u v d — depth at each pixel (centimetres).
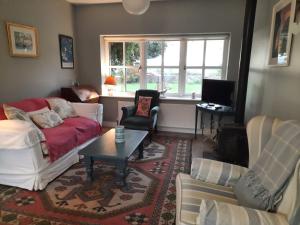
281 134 130
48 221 186
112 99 482
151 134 390
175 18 418
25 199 216
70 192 229
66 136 275
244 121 340
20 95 334
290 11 186
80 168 285
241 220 98
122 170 235
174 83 467
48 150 239
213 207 104
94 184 246
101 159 236
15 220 186
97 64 476
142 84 481
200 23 409
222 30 402
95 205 208
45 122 295
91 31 464
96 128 355
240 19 391
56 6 404
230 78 413
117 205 209
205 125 437
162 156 327
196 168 162
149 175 268
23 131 216
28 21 340
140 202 214
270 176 123
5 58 305
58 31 413
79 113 371
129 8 247
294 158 109
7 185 239
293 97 178
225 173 158
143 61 470
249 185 134
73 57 465
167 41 451
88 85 482
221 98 376
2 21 297
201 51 438
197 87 456
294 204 103
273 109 223
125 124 377
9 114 253
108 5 444
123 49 475
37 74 366
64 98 415
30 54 346
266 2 263
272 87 228
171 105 442
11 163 231
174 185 245
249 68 324
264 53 262
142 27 437
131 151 235
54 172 254
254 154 155
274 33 227
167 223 185
